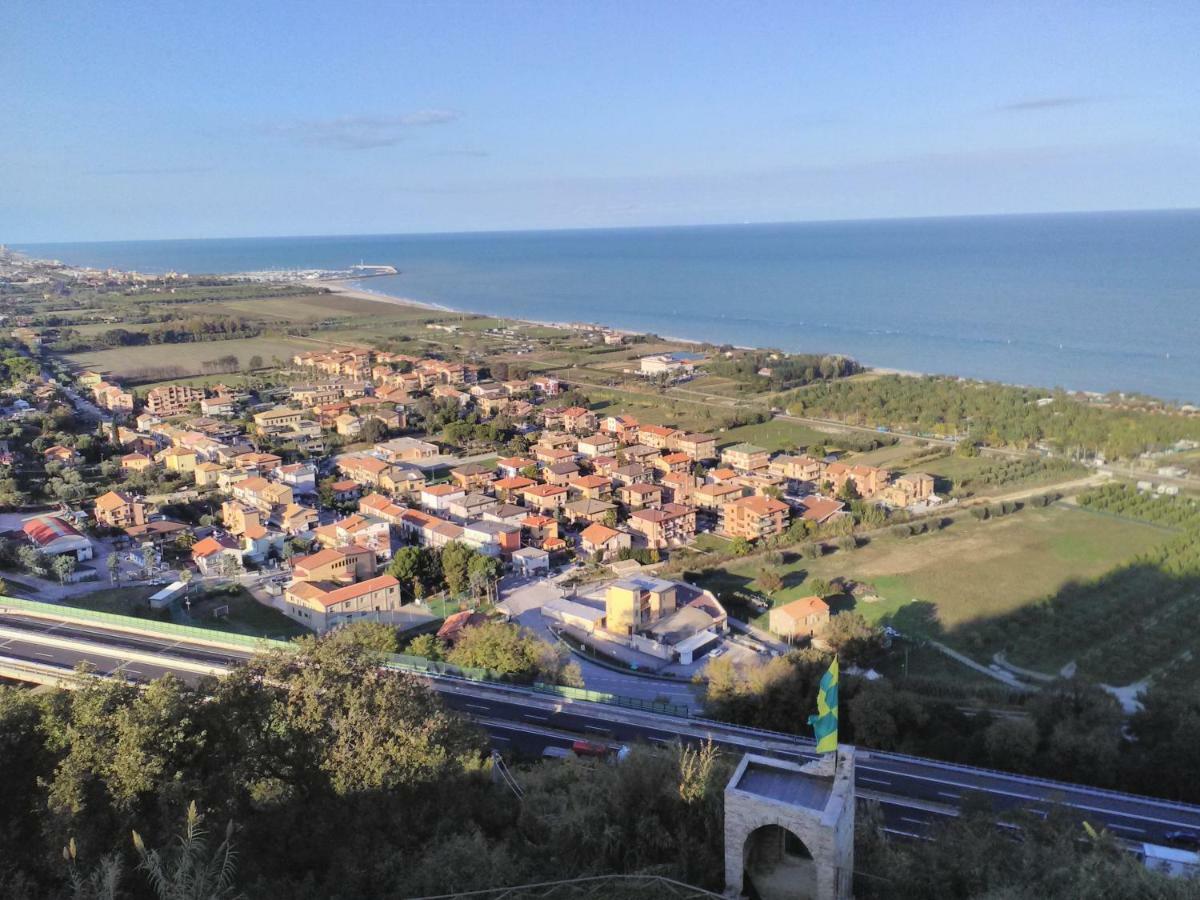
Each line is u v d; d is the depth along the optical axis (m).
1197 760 90.56
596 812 61.62
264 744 63.97
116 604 145.12
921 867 56.94
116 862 48.88
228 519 187.38
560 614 150.25
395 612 150.00
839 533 178.25
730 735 102.62
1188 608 139.50
